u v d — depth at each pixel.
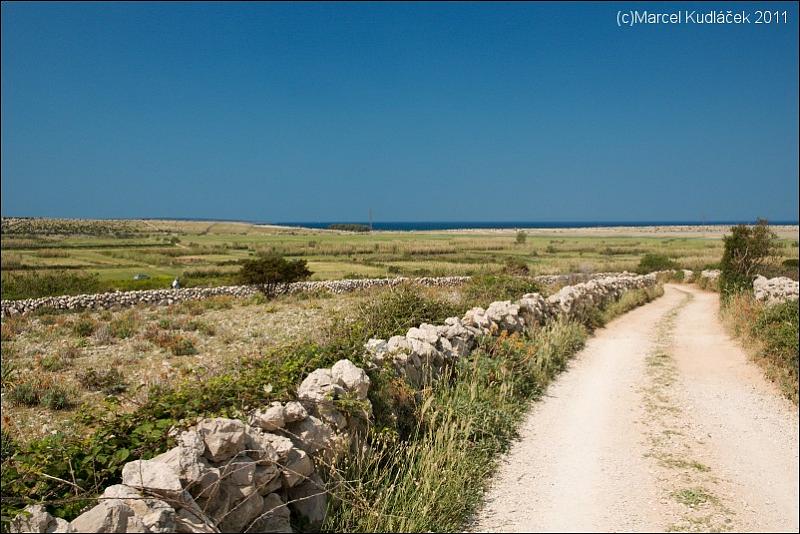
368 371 6.82
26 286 32.16
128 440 4.78
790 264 31.19
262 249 84.25
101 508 3.17
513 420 8.02
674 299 28.02
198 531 3.60
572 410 8.88
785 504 5.75
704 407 9.04
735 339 14.37
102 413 5.26
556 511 5.61
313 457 5.03
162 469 3.71
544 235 164.75
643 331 16.66
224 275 50.22
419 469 5.79
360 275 43.28
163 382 12.03
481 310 11.48
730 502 5.80
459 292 17.53
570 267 49.44
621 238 138.00
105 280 40.75
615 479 6.36
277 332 19.02
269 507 4.37
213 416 5.02
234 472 4.08
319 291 31.70
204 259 67.94
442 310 11.78
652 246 92.75
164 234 142.75
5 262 57.03
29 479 4.38
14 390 11.41
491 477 6.41
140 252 77.50
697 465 6.76
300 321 21.42
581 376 10.99
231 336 18.28
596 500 5.84
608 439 7.62
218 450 4.12
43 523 3.33
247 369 7.20
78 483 4.30
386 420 6.37
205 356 15.54
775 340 11.68
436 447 6.19
